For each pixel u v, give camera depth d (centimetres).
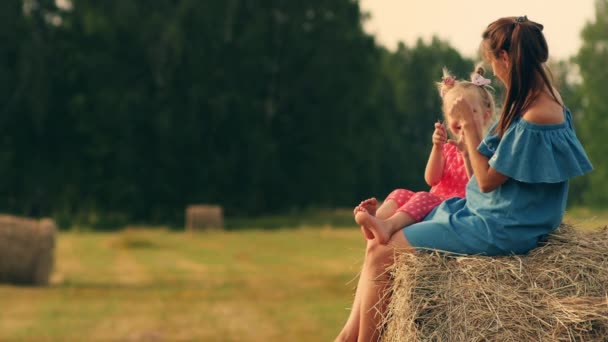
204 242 3819
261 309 1769
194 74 6188
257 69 6394
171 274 2509
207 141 6175
